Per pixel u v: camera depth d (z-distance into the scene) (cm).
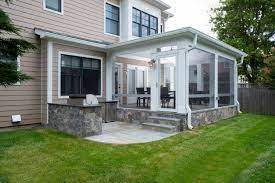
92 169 420
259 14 1530
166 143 603
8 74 428
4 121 769
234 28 1580
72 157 488
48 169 420
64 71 901
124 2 1193
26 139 641
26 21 833
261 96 1380
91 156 495
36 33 830
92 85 1016
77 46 938
